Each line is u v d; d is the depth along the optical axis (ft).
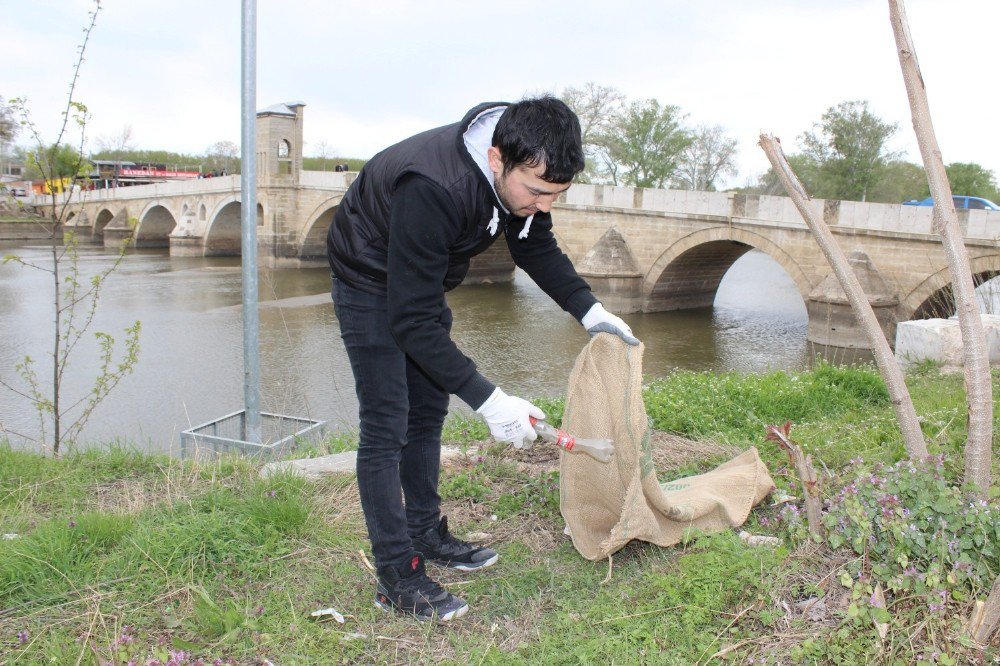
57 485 13.07
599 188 94.12
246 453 18.08
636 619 8.21
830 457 13.24
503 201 7.69
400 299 7.58
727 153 182.29
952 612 7.97
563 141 6.90
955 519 8.71
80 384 53.52
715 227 83.66
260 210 140.36
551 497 11.76
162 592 9.08
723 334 78.79
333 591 9.25
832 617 8.06
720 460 13.70
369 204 7.93
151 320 79.15
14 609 8.70
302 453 16.89
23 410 46.34
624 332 9.58
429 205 7.34
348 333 8.46
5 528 10.85
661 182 178.70
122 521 10.39
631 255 92.38
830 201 74.13
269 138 135.64
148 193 179.32
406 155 7.59
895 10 9.24
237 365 59.88
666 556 9.55
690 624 7.91
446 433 16.44
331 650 8.11
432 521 9.91
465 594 9.23
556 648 7.91
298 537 10.48
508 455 14.37
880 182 140.77
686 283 96.12
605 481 9.73
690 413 17.16
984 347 9.52
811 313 73.10
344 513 11.28
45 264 136.46
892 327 69.97
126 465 14.14
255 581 9.45
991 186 158.20
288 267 138.92
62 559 9.48
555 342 72.38
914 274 68.80
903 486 9.32
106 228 185.37
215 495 11.59
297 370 58.29
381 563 8.75
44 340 68.54
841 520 9.14
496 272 120.78
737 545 9.02
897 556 8.33
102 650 7.72
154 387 53.01
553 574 9.43
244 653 7.98
